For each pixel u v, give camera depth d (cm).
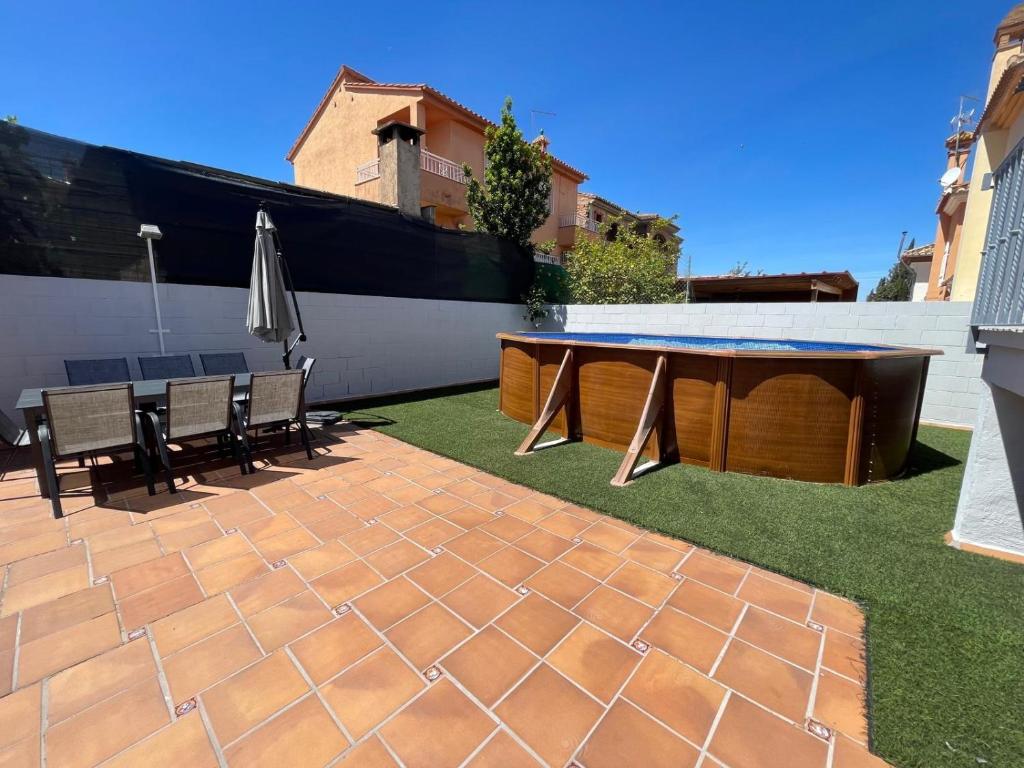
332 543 293
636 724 164
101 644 202
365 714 167
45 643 202
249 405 429
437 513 337
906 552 282
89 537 300
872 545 290
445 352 951
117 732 159
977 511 286
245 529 312
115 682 181
